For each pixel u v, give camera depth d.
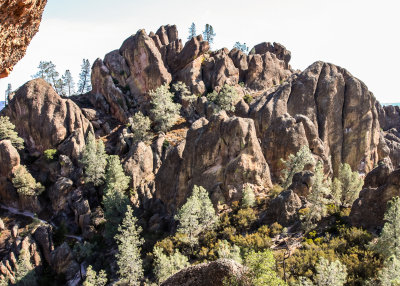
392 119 136.00
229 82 119.50
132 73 125.44
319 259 34.16
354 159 91.31
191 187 65.06
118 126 116.75
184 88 116.31
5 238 72.81
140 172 84.06
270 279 19.11
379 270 30.61
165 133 102.94
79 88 162.88
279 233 44.41
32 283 58.91
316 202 43.91
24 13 9.36
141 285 48.31
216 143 64.50
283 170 63.72
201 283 19.81
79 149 96.19
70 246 70.31
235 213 53.59
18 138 96.44
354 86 93.44
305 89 95.88
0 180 85.88
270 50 151.88
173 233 56.22
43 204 84.75
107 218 69.19
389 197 41.03
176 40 130.00
